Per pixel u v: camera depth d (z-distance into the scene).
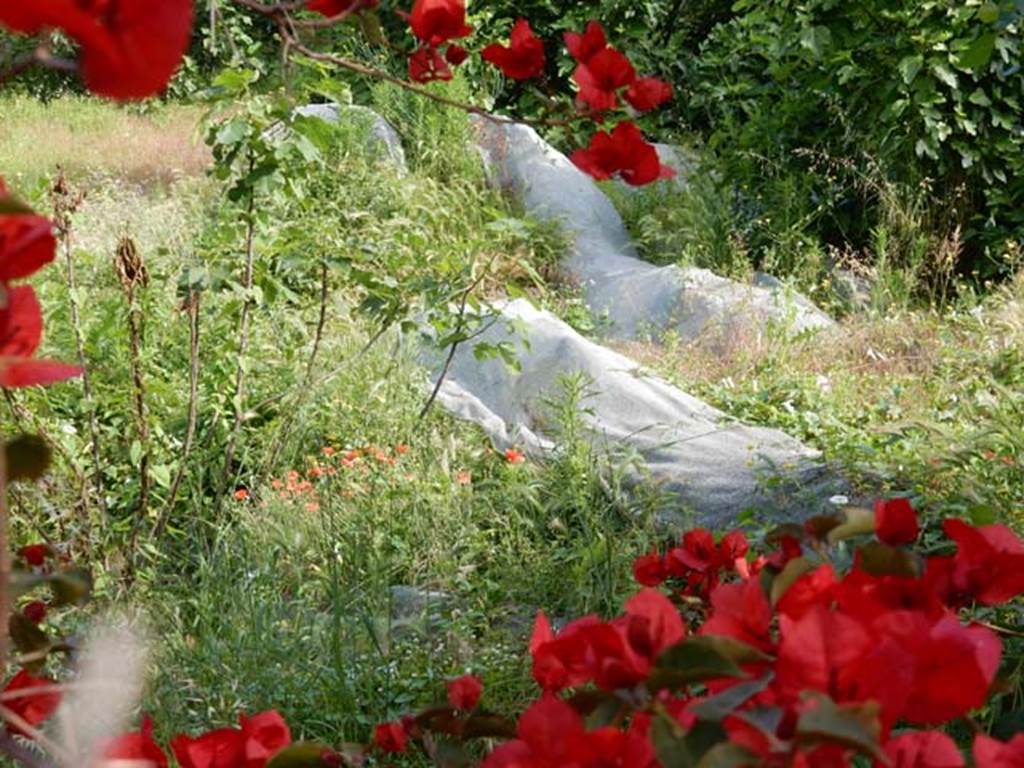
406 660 5.50
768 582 2.10
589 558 6.13
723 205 12.62
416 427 8.34
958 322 10.18
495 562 6.70
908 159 11.86
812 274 11.38
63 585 2.07
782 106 12.25
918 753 1.61
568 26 15.63
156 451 7.07
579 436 7.81
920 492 6.38
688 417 8.73
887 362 9.80
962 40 11.12
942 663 1.62
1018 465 6.24
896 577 2.07
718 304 10.84
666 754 1.58
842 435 8.03
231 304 7.45
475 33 15.17
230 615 5.66
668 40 17.19
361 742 4.98
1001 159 11.70
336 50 14.55
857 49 11.82
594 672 1.80
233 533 6.69
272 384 8.15
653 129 15.38
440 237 11.87
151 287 8.34
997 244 11.47
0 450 1.35
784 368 9.68
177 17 1.22
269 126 6.97
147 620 5.57
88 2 1.22
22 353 1.65
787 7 12.00
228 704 5.05
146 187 15.99
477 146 13.84
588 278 12.05
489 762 1.67
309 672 5.23
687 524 7.03
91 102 21.53
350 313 9.23
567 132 2.83
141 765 1.67
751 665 1.72
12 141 18.59
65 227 6.71
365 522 6.79
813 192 12.28
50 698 2.28
